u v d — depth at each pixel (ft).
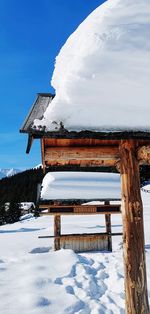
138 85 13.75
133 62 13.96
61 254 37.22
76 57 14.12
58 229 44.80
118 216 103.50
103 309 22.70
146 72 13.89
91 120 13.43
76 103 13.39
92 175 47.01
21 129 13.16
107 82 13.66
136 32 14.57
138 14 15.19
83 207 44.45
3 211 201.67
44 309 21.79
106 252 43.60
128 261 14.80
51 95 18.11
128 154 15.49
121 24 14.83
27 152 15.56
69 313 21.74
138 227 15.01
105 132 13.52
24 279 27.66
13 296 23.71
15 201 209.26
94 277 30.63
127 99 13.70
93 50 14.05
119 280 29.71
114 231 67.21
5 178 317.01
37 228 91.97
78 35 15.25
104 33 14.43
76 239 44.86
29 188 291.99
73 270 31.76
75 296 24.58
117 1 15.67
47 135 13.21
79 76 13.64
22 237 66.54
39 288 25.64
